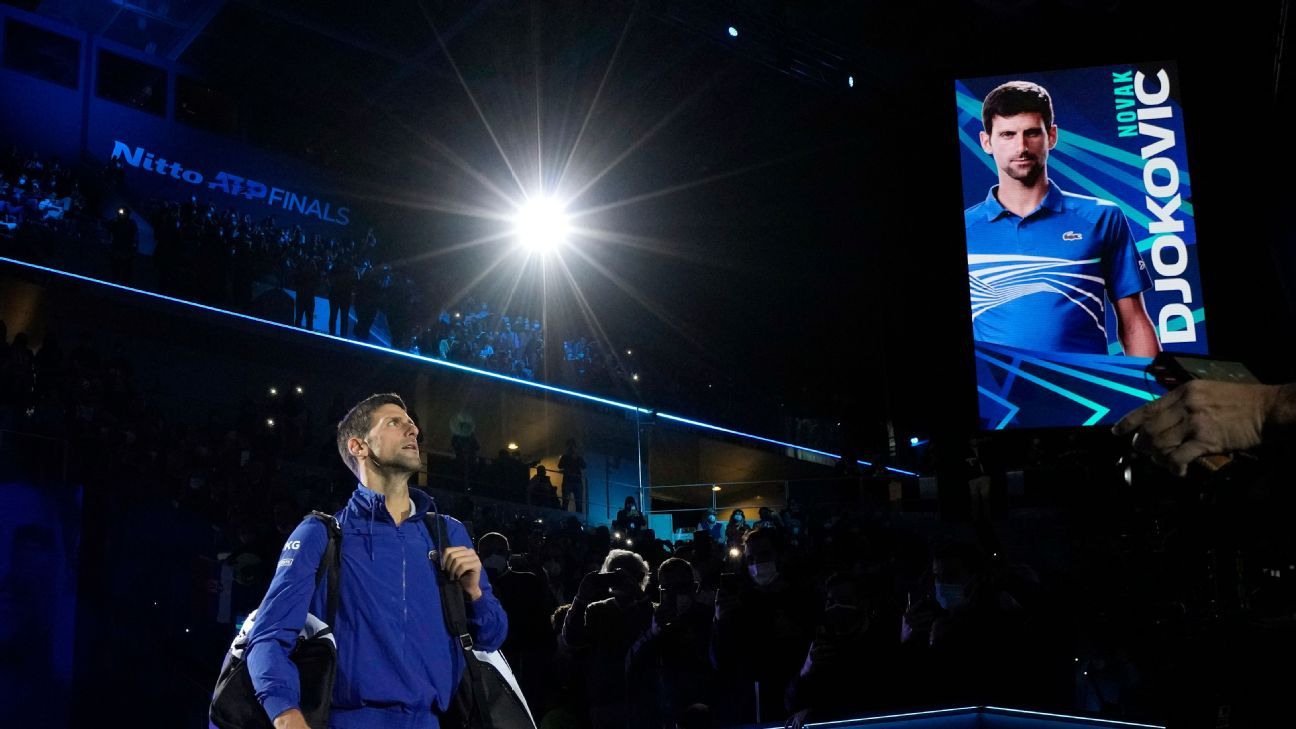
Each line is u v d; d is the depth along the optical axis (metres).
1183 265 11.23
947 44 16.97
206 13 20.44
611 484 20.42
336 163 22.64
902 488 15.85
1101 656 5.18
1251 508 1.43
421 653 3.02
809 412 23.08
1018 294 11.82
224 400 16.72
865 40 17.34
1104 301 11.52
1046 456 11.91
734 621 5.59
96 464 10.86
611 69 22.05
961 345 11.93
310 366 17.84
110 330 15.73
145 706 8.72
